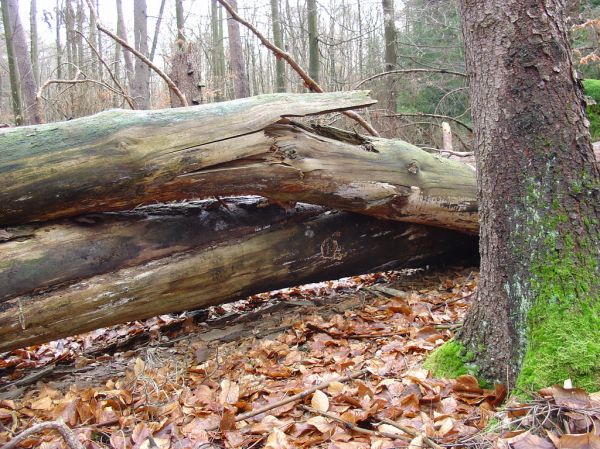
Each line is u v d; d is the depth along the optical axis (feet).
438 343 10.99
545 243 8.18
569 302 7.91
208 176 10.93
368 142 13.00
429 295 15.20
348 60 59.57
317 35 38.34
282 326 13.60
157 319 15.72
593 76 38.68
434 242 15.85
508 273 8.55
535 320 8.07
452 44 46.11
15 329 10.18
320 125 12.46
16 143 9.82
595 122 21.85
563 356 7.52
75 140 10.09
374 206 13.12
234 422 8.65
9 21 43.34
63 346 14.74
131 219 11.59
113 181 10.28
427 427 7.48
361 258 14.55
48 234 10.59
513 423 6.88
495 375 8.65
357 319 13.55
